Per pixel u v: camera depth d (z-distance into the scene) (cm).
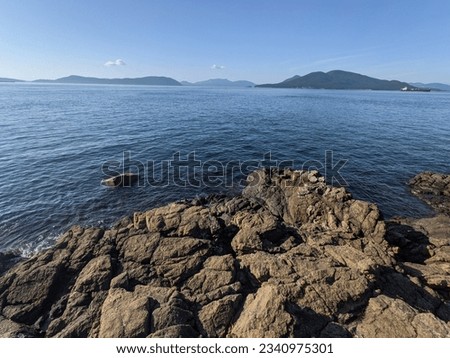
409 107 8450
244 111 6850
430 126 4881
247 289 1062
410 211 1928
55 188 2130
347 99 12231
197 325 903
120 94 13475
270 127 4631
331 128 4619
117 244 1277
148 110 6675
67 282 1123
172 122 4928
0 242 1530
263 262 1136
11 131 3825
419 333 844
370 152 3234
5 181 2225
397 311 914
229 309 942
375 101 11106
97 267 1134
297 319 888
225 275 1088
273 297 915
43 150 3014
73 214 1808
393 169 2695
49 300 1054
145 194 2095
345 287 1005
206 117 5644
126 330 859
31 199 1961
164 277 1116
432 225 1659
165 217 1434
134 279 1106
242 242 1295
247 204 1769
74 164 2625
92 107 6994
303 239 1386
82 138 3569
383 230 1419
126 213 1844
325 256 1198
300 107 8081
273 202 1866
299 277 1053
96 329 905
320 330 888
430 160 2966
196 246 1230
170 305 938
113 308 934
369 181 2420
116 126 4406
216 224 1386
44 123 4462
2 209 1827
